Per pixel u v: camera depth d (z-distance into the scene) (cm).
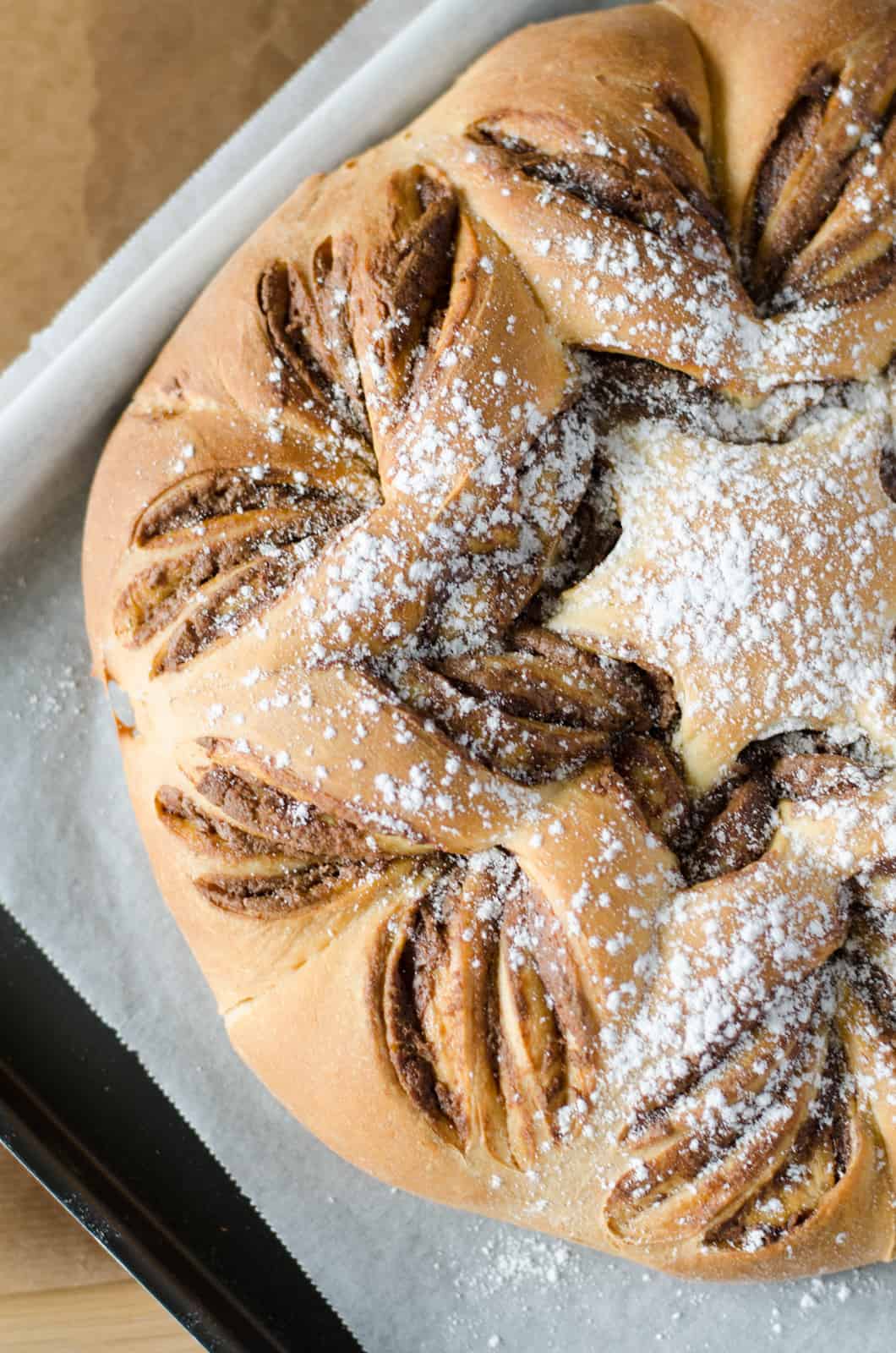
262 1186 52
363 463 47
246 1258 52
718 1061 45
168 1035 53
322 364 48
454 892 47
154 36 58
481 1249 51
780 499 46
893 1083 46
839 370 47
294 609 46
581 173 47
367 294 47
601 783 46
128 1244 51
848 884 46
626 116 47
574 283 46
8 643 54
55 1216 53
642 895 45
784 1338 50
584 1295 51
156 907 53
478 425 46
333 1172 52
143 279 52
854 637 46
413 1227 51
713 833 46
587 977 45
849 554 46
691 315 46
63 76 57
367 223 48
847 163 48
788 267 47
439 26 52
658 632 46
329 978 47
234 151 54
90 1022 54
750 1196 46
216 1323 51
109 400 52
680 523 46
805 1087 46
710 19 49
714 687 46
